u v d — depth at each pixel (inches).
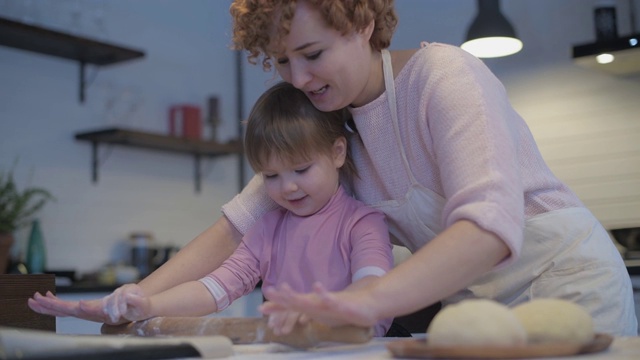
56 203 150.8
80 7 153.9
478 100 38.4
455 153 37.3
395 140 45.4
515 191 35.5
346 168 49.4
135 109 162.1
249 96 196.1
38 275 48.6
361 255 43.7
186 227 176.9
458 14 166.1
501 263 34.9
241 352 32.9
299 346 33.0
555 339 28.2
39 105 149.6
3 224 131.1
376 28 44.5
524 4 157.5
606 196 144.6
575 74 149.9
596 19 134.3
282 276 47.3
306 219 47.8
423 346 27.2
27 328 47.4
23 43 142.2
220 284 46.6
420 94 42.3
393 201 47.2
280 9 40.5
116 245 161.2
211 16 190.1
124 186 164.2
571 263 44.9
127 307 41.1
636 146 141.6
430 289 32.7
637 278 115.3
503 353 26.0
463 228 33.9
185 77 180.5
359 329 31.0
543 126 153.3
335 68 41.6
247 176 193.3
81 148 156.6
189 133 171.9
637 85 141.6
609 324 44.4
